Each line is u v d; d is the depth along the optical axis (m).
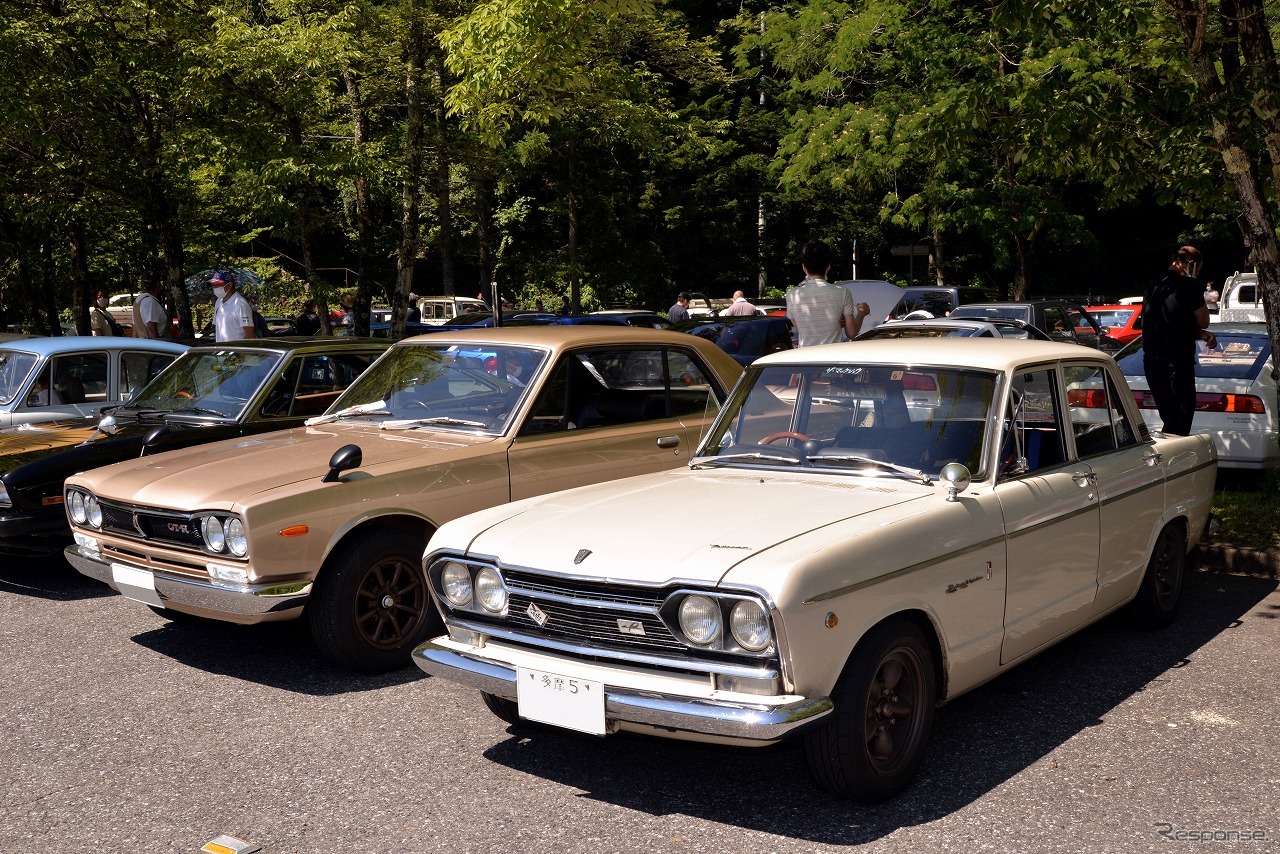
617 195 35.75
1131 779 4.21
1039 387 5.01
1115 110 8.66
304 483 5.43
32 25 14.52
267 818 4.05
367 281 17.48
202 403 7.98
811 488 4.60
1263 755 4.41
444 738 4.81
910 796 4.11
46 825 4.04
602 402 6.57
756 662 3.67
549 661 4.05
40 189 17.17
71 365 9.45
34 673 5.76
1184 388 8.06
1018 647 4.68
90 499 6.02
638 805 4.11
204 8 14.98
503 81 10.76
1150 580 5.87
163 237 17.23
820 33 23.94
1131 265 43.56
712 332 17.27
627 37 17.44
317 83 14.68
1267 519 8.02
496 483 5.99
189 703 5.29
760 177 36.53
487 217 38.69
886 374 4.93
